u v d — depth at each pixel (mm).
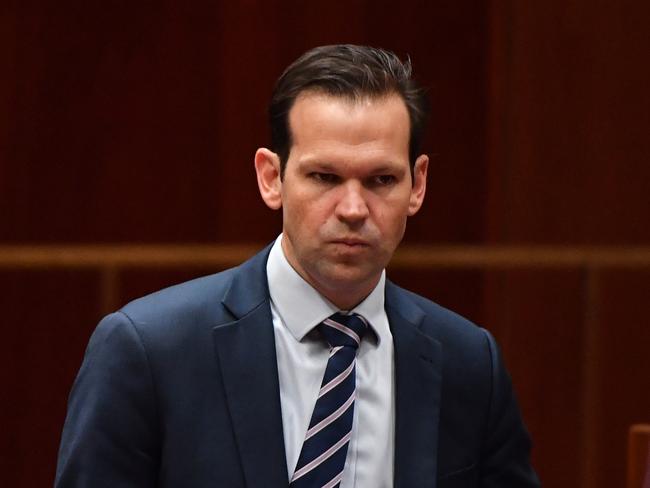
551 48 17344
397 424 6688
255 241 17250
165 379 6383
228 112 17250
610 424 15398
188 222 17219
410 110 6352
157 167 17172
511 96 17344
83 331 15273
